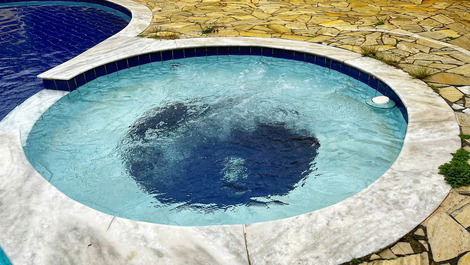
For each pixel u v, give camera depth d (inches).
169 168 172.7
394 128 186.9
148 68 270.8
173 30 310.2
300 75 257.1
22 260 108.6
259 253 105.6
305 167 168.4
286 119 207.2
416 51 237.6
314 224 113.5
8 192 137.6
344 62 228.4
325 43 262.2
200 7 382.3
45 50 323.6
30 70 282.8
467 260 98.0
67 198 133.0
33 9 468.8
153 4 410.0
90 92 241.6
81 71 234.2
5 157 159.9
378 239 106.4
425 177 128.1
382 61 225.6
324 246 105.9
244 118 210.4
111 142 193.6
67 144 192.2
